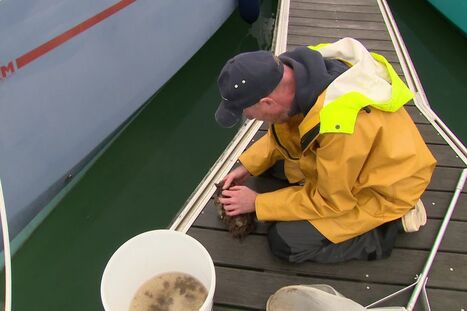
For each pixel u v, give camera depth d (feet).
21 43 6.32
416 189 5.44
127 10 8.32
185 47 11.14
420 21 15.56
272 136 5.88
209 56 13.42
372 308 5.44
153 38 9.52
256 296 5.74
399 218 5.72
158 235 4.92
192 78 12.50
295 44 11.56
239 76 4.45
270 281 5.89
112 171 9.75
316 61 4.74
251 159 6.63
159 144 10.62
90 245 8.34
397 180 5.11
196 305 5.06
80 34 7.33
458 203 6.88
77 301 7.47
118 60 8.55
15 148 6.84
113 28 8.09
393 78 5.23
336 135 4.59
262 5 17.51
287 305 5.12
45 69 6.88
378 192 5.48
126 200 9.18
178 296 5.16
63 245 8.30
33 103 6.88
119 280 4.81
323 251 5.82
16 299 7.43
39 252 8.17
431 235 6.37
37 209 7.82
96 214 8.89
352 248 5.83
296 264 6.04
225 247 6.28
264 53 4.60
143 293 5.22
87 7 7.27
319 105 4.58
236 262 6.10
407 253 6.13
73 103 7.72
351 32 12.17
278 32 12.19
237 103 4.58
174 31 10.32
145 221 8.79
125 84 9.04
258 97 4.53
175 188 9.53
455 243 6.31
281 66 4.61
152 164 10.05
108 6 7.75
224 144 10.85
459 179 7.23
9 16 6.00
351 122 4.49
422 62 13.71
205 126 11.42
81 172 8.86
